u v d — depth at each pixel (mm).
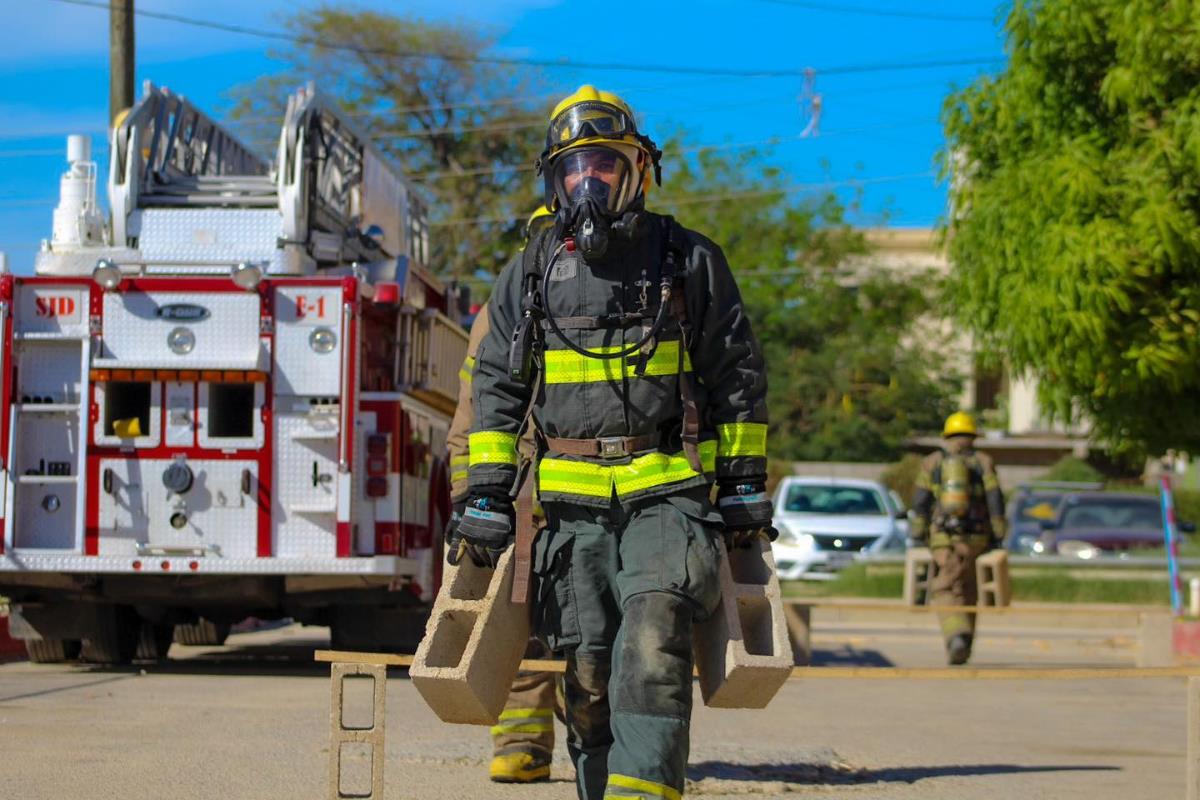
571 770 14898
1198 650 31234
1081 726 20984
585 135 9656
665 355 9508
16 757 15602
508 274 9945
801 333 106688
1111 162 25672
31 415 24750
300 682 24641
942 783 14992
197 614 27891
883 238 117562
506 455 9758
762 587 10102
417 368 27094
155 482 24609
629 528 9406
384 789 13648
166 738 17219
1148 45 24953
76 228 27703
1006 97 27562
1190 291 25047
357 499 24875
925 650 37031
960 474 29859
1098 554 55438
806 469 95562
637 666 9000
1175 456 28766
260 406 24672
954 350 108875
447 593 10086
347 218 30281
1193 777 11477
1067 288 25188
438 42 100188
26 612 26562
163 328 24703
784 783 14578
